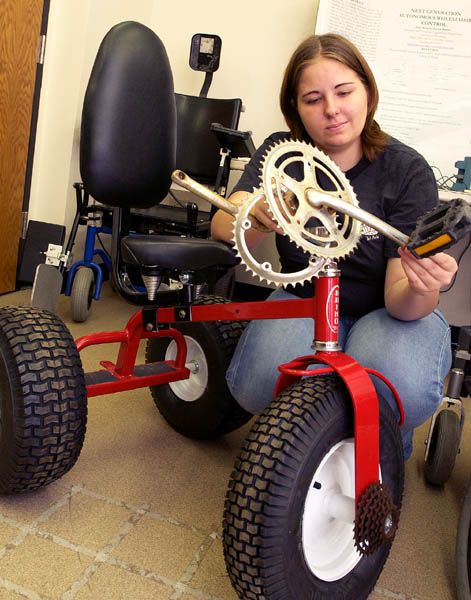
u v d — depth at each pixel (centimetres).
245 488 84
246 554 83
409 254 89
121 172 123
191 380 153
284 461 84
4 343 111
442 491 146
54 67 270
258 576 83
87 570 103
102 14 274
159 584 102
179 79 314
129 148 123
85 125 121
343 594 95
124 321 245
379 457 98
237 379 129
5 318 115
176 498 128
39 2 256
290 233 85
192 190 87
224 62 305
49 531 111
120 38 122
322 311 95
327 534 101
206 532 117
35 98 266
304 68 112
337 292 95
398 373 116
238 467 87
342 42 111
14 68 248
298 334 124
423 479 151
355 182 123
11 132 253
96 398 172
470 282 267
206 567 107
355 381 90
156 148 126
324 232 91
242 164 259
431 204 119
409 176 119
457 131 264
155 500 126
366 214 88
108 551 108
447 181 265
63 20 266
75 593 97
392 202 120
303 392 91
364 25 265
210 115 274
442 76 262
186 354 148
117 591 99
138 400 175
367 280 126
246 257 86
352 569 98
